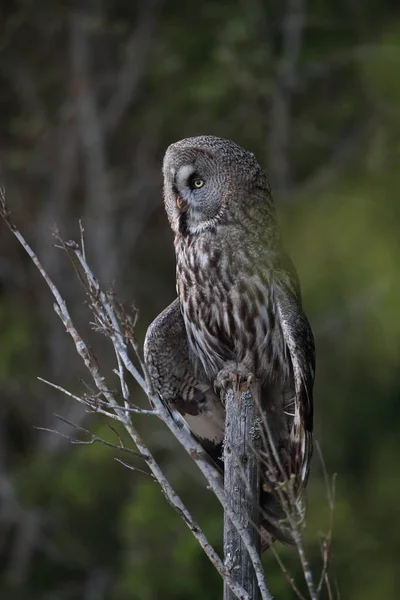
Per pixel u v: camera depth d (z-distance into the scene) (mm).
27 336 19250
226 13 19969
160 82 20438
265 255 9352
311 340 9078
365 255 14406
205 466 7461
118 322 8094
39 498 18109
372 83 17938
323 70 19234
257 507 7785
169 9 20953
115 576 17812
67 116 20234
